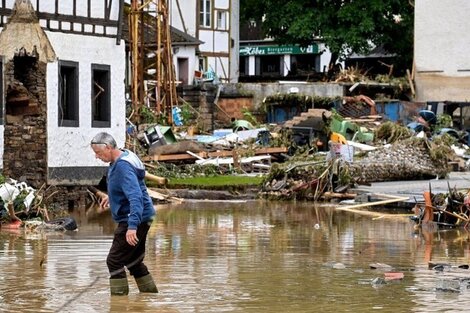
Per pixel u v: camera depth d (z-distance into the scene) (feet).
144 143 145.69
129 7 169.48
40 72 105.91
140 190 48.47
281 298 50.19
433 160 127.75
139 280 51.01
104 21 113.19
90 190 110.83
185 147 140.77
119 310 47.29
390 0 223.71
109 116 114.52
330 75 224.94
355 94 196.75
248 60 290.56
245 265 60.80
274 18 230.27
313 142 155.74
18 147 105.19
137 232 49.37
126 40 173.88
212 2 240.32
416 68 203.00
